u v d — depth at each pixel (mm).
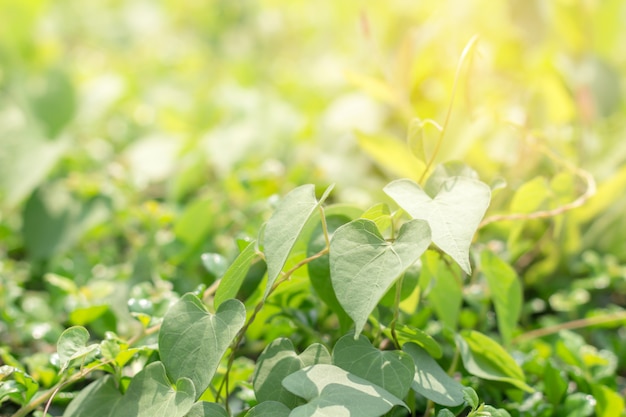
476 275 880
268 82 1691
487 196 670
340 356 693
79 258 953
